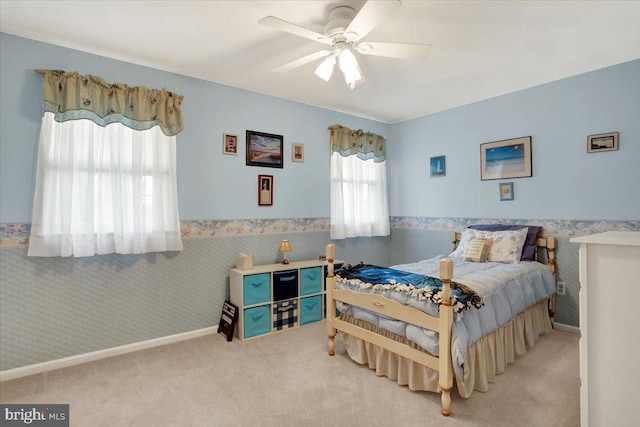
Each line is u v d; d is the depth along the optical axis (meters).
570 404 2.04
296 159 3.92
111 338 2.77
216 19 2.22
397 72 3.11
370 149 4.58
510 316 2.48
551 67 3.01
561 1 2.04
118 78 2.79
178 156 3.09
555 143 3.31
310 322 3.59
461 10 2.12
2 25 2.29
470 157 4.00
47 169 2.44
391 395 2.17
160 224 2.88
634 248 1.22
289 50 2.68
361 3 2.02
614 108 2.96
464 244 3.52
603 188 3.03
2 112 2.36
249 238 3.55
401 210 4.80
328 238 4.22
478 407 2.02
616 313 1.27
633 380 1.24
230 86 3.42
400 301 2.23
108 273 2.75
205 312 3.27
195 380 2.37
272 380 2.36
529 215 3.51
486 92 3.65
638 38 2.50
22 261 2.42
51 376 2.42
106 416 1.96
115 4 2.06
